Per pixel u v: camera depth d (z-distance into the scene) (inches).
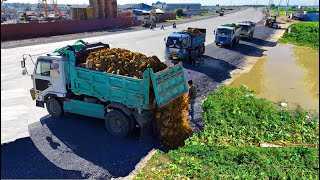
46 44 1190.9
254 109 513.0
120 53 420.5
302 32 1700.3
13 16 2795.3
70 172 319.6
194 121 454.6
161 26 2062.0
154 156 355.6
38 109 482.9
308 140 423.8
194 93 479.5
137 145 379.9
